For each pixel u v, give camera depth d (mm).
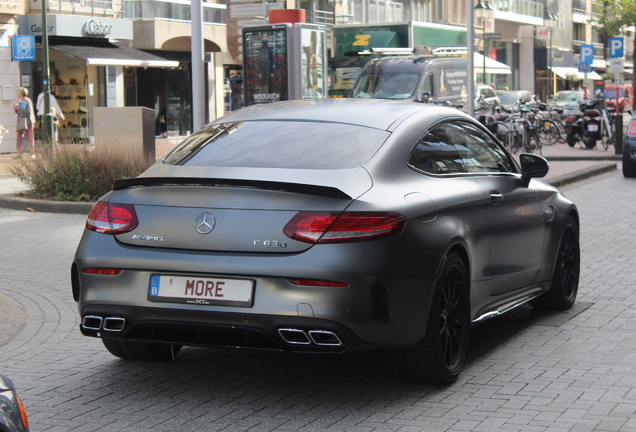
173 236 5988
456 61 34656
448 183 6824
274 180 5859
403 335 6004
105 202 6344
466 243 6680
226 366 7180
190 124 47438
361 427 5703
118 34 41375
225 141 6824
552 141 37344
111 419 5930
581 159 29984
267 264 5750
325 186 5762
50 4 38906
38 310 9258
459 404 6148
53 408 6160
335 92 35625
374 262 5766
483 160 7652
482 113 32344
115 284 6109
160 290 5980
